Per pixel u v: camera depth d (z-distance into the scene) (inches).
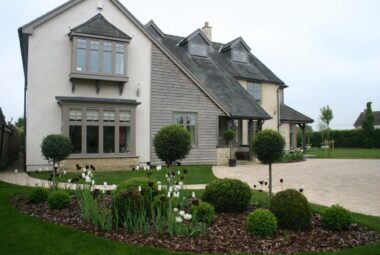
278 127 1058.1
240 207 277.7
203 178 507.5
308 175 579.2
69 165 590.9
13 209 289.6
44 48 598.5
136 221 226.7
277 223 236.2
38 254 189.5
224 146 780.0
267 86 1044.5
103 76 620.7
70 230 226.5
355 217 275.9
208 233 223.5
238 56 1037.2
